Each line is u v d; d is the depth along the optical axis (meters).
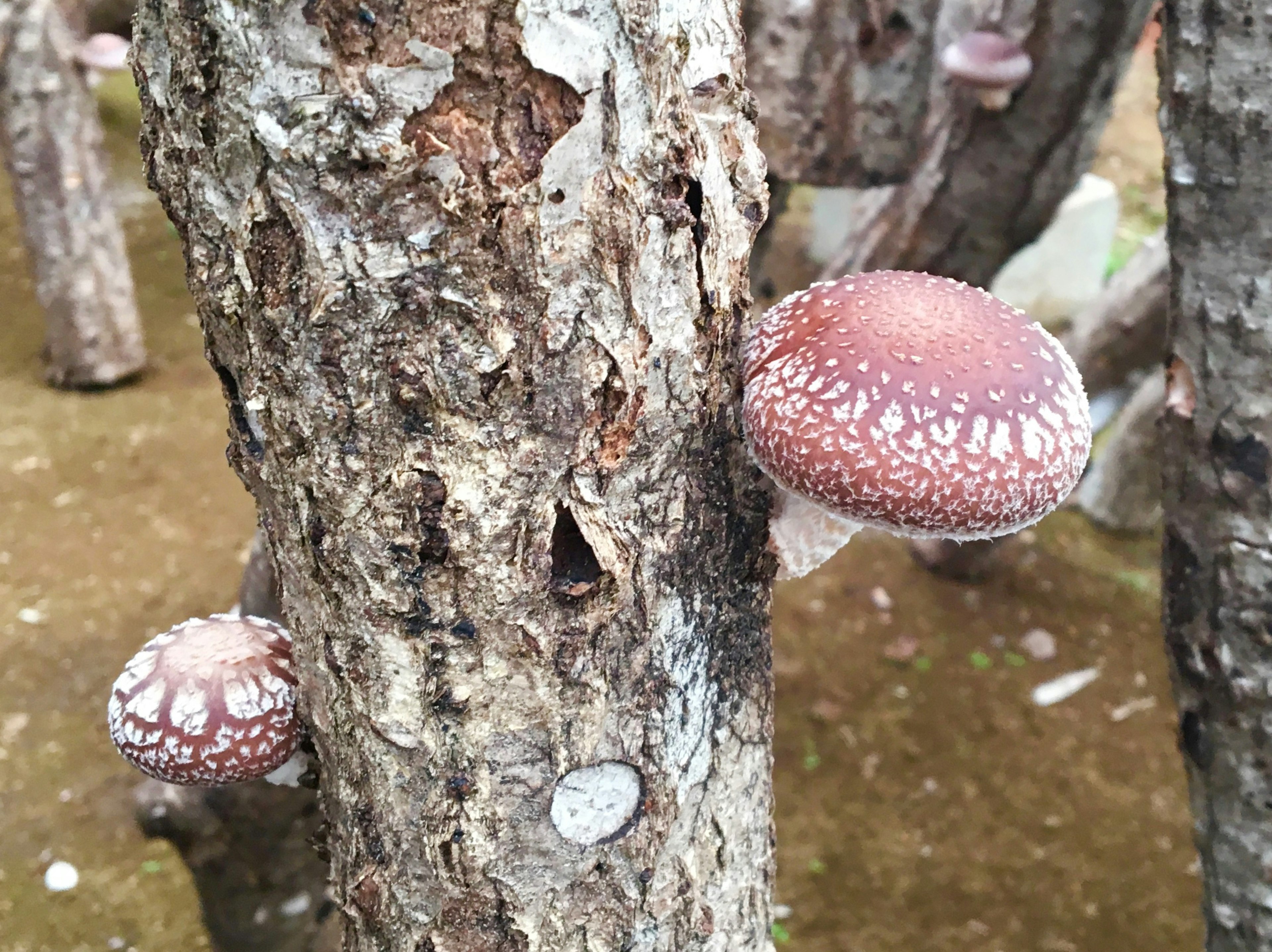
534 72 0.14
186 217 0.16
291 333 0.15
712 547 0.19
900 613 0.63
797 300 0.20
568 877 0.18
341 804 0.19
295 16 0.14
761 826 0.21
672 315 0.17
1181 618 0.28
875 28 0.40
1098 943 0.45
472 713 0.17
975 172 0.47
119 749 0.23
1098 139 0.46
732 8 0.17
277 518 0.18
